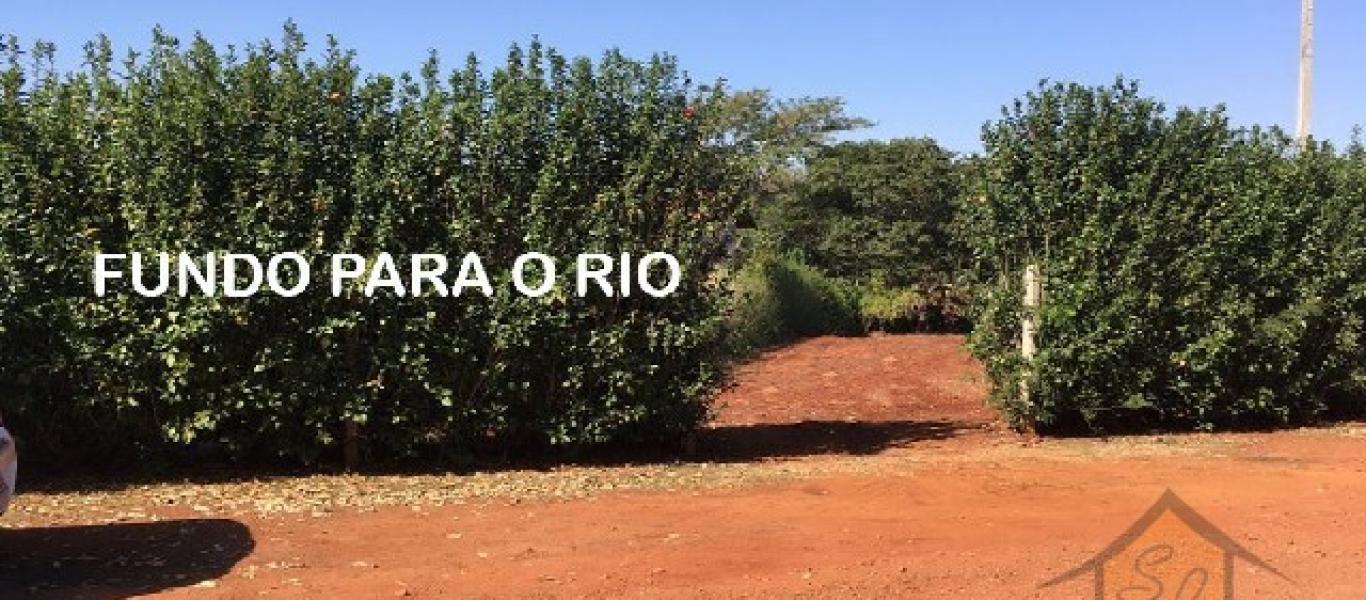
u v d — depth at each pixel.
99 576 5.83
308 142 8.58
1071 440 11.41
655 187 9.47
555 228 9.16
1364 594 5.65
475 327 9.03
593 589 5.62
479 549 6.41
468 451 9.49
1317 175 12.42
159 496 7.95
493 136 9.02
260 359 8.50
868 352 21.50
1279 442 11.05
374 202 8.66
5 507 5.86
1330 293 12.33
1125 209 11.11
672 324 9.57
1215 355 11.45
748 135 27.47
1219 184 11.46
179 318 8.34
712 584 5.71
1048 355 11.26
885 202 29.47
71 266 8.30
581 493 8.14
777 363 19.52
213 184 8.42
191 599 5.41
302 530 6.86
